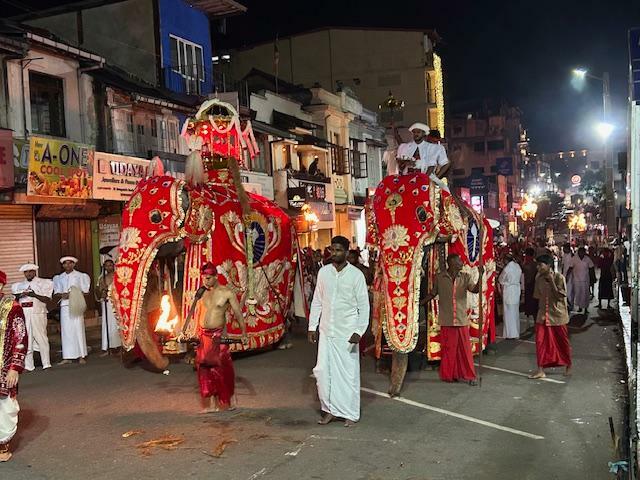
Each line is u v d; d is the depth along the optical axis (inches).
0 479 248.8
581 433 292.5
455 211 414.9
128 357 476.1
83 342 485.4
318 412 331.3
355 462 258.7
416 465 254.8
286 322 534.9
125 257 406.3
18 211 610.5
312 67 1718.8
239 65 1663.4
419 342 455.5
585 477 240.5
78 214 666.2
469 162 2901.1
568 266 738.8
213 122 483.8
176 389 389.7
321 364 309.3
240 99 985.5
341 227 1306.6
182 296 456.8
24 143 557.9
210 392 330.6
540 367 404.5
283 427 306.3
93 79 681.0
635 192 261.9
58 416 334.3
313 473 247.8
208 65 957.2
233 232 467.2
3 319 269.9
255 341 485.4
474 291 395.2
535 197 2920.8
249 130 508.1
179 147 819.4
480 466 253.1
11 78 585.0
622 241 732.0
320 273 314.8
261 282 497.0
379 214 390.3
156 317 470.0
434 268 417.7
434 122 1771.7
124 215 421.1
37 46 603.5
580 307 737.6
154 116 773.9
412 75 1711.4
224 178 484.4
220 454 270.1
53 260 650.8
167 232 411.5
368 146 1465.3
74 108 658.2
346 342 307.3
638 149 260.5
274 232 516.1
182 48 903.1
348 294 307.9
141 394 378.6
